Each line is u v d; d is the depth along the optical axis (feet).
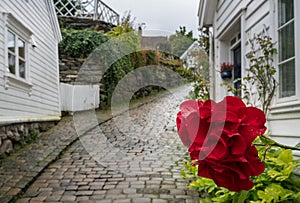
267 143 2.83
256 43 11.24
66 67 25.94
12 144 14.85
